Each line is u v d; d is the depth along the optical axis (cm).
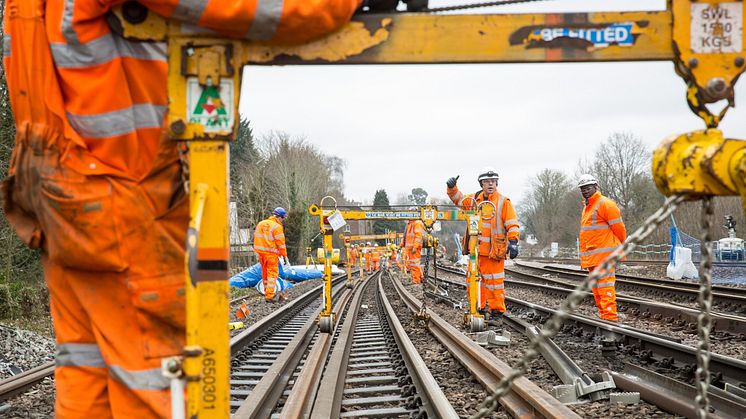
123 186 224
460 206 992
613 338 718
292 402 467
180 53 219
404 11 236
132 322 229
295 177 5375
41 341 916
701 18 229
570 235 6869
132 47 225
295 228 4491
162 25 218
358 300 1688
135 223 224
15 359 775
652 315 1016
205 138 219
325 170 6931
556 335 862
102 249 220
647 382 496
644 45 230
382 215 970
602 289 837
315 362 648
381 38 227
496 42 229
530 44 229
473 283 889
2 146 1201
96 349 234
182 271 230
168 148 228
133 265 225
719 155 213
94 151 225
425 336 932
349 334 973
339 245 5391
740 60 229
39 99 221
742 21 230
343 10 217
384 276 3925
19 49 223
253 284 1633
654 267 2616
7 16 227
